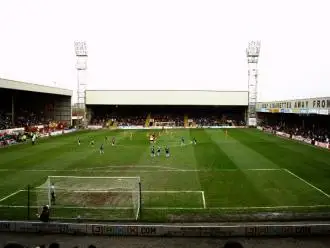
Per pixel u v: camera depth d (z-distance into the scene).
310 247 13.95
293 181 24.25
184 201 19.64
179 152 38.28
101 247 14.16
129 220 16.42
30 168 29.31
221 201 19.62
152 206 18.62
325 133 51.59
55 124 68.62
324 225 15.05
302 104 52.41
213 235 15.14
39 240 14.95
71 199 18.97
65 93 69.88
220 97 80.88
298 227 15.02
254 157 34.53
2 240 15.02
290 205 18.88
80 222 16.09
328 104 43.47
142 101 81.69
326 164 30.64
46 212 16.19
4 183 24.05
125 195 19.86
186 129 73.62
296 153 37.31
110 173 27.27
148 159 33.72
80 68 79.44
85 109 80.88
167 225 15.47
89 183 21.14
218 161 32.25
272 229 15.02
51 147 43.03
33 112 72.19
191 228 15.16
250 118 79.38
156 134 60.72
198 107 91.19
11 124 57.75
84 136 57.81
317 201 19.58
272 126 70.69
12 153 37.81
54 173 27.34
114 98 81.31
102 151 38.47
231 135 58.72
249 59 77.94
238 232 15.09
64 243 14.60
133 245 14.35
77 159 33.75
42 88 60.28
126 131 68.81
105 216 16.88
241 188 22.41
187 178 25.36
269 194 20.97
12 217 17.03
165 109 91.81
